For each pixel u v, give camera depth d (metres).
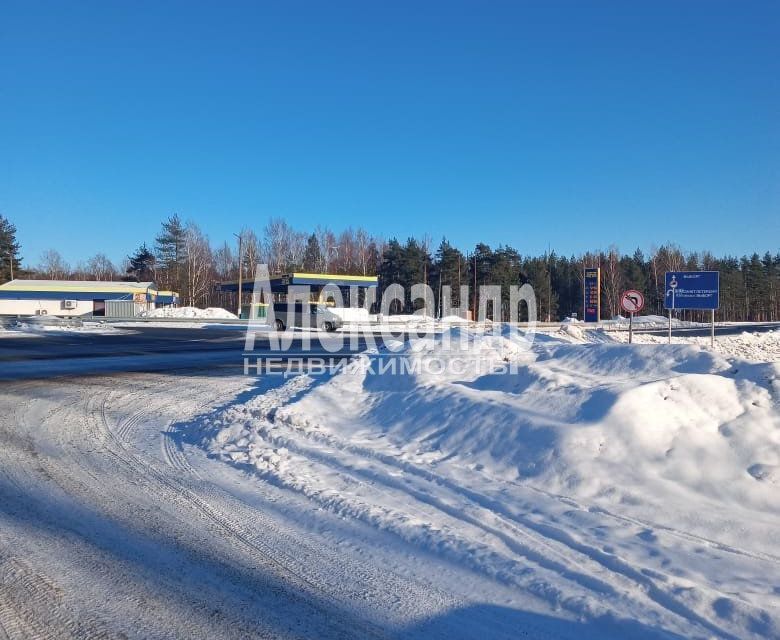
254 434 9.45
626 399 7.39
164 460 8.27
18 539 5.39
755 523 5.34
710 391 7.55
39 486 6.97
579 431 7.04
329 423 10.11
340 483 7.05
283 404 11.53
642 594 4.26
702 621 3.91
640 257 88.31
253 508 6.29
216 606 4.26
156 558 5.04
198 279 80.50
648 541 5.10
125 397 13.49
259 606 4.27
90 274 107.00
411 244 62.81
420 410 9.62
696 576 4.50
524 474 6.88
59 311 58.09
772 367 7.97
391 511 6.00
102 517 5.98
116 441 9.39
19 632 3.88
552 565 4.75
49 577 4.66
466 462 7.57
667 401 7.40
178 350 25.19
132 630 3.93
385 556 5.09
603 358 10.23
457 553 5.03
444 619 4.09
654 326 44.25
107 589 4.48
